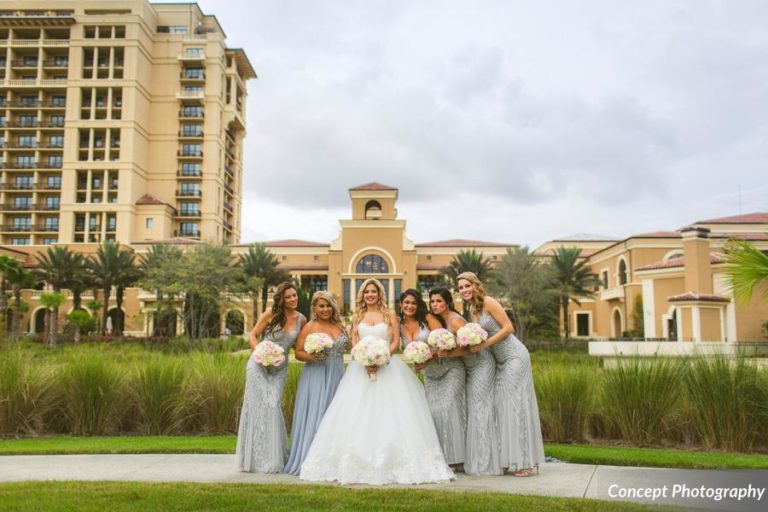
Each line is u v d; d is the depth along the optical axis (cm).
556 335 3828
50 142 6175
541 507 422
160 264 3712
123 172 5909
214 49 6450
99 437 843
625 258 4231
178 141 6347
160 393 878
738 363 767
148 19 6334
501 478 534
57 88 6128
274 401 584
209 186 6306
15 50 6194
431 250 5366
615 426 796
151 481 527
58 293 3881
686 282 2655
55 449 688
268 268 4231
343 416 541
